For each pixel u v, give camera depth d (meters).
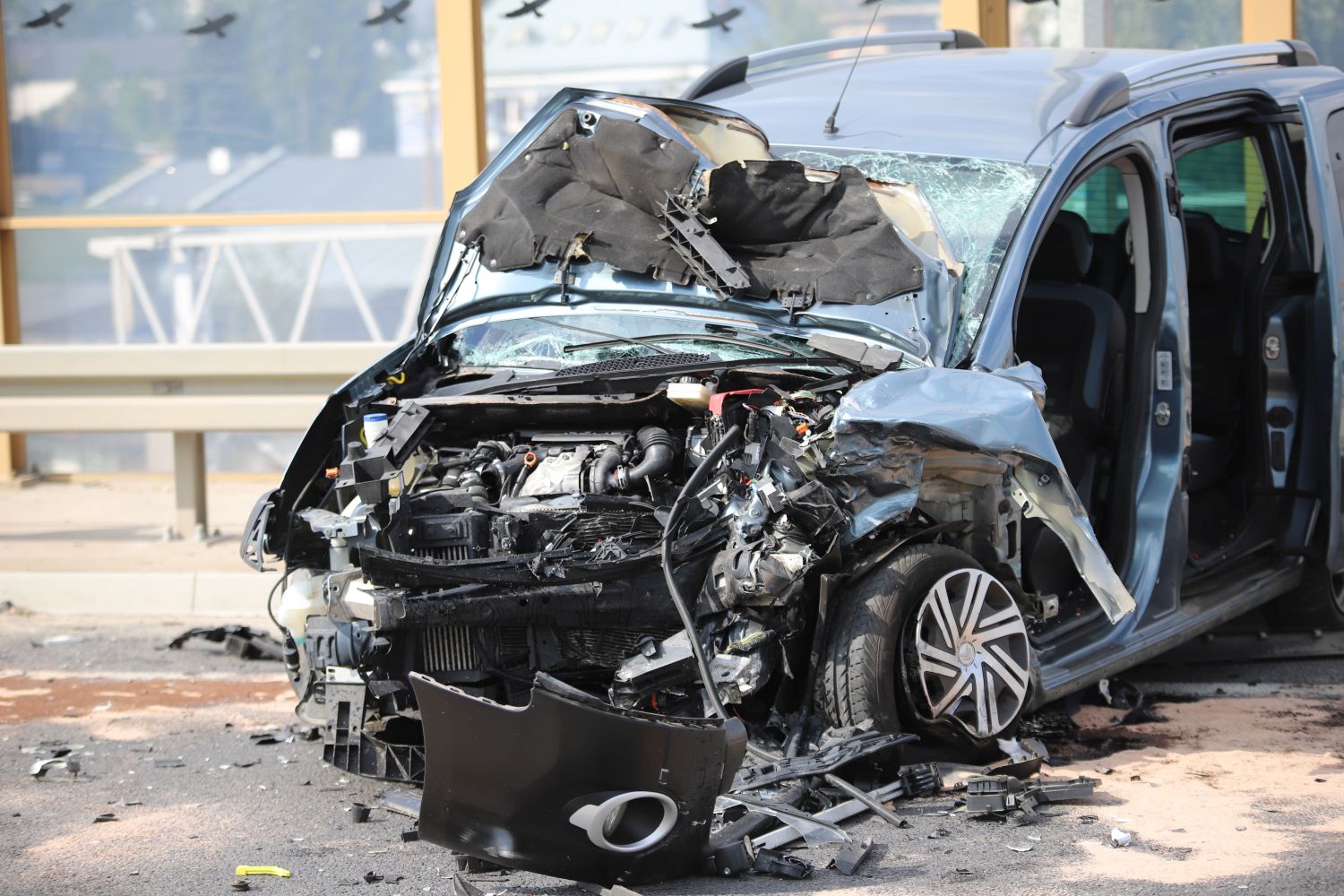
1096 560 10.91
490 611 10.36
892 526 11.29
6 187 26.95
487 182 14.23
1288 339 14.93
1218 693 14.20
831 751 10.50
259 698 14.59
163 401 20.08
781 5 24.89
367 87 25.91
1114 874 9.28
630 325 12.76
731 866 9.38
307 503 12.60
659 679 10.64
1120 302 15.29
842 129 13.85
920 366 11.31
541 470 11.70
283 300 26.61
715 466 11.13
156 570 18.91
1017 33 23.80
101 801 11.37
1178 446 13.37
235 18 26.11
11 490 26.73
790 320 12.08
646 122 13.14
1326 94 15.59
